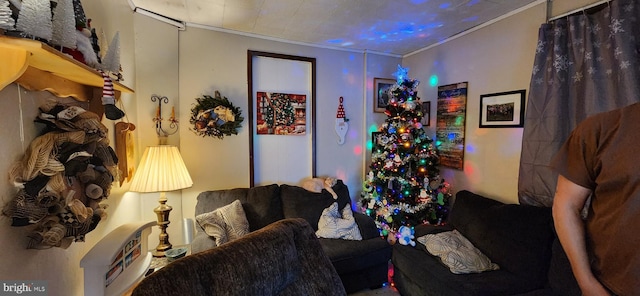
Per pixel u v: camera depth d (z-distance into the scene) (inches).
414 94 111.5
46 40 29.3
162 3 85.8
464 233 87.6
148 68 92.9
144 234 50.9
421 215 107.5
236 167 111.2
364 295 91.2
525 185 82.2
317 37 115.5
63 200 34.4
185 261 33.0
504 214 77.9
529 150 81.4
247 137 112.4
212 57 105.3
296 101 122.1
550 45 77.9
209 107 102.0
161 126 96.6
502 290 66.0
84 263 37.2
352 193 135.9
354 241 96.3
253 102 113.9
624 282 30.1
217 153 107.9
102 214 43.9
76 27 38.4
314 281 43.9
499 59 94.9
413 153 109.6
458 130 111.4
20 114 33.1
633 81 61.7
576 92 72.9
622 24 63.5
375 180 114.2
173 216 100.9
